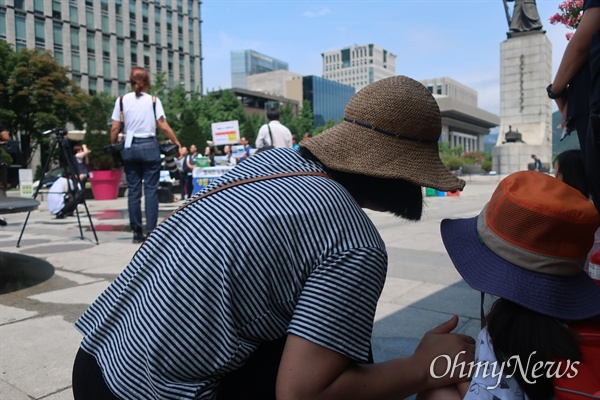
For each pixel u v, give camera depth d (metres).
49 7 53.69
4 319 3.16
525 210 1.24
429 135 1.25
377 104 1.23
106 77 60.75
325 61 189.00
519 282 1.24
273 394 1.20
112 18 61.00
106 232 7.20
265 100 84.69
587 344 1.18
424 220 8.29
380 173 1.19
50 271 4.48
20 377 2.34
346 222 1.14
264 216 1.12
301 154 1.32
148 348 1.13
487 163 46.03
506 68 28.22
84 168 10.95
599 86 2.08
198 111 56.00
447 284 3.99
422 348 1.37
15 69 33.75
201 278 1.11
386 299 3.59
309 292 1.08
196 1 75.12
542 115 27.31
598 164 2.21
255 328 1.14
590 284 1.28
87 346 1.33
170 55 70.31
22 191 15.15
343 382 1.09
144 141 5.79
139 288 1.23
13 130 36.12
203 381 1.16
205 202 1.22
